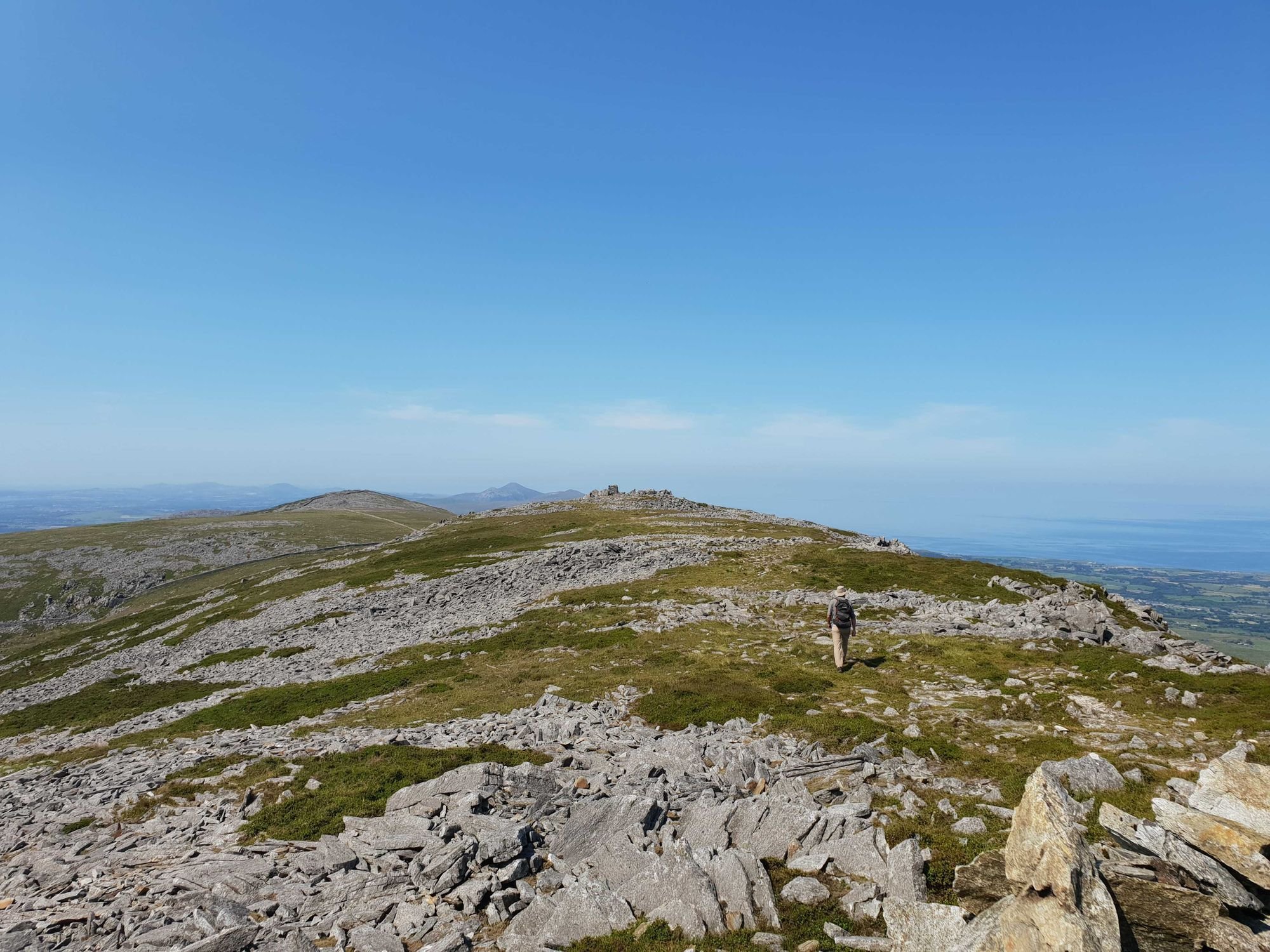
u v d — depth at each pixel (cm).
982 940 873
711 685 2761
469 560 8219
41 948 1284
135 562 17675
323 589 8400
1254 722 1759
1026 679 2475
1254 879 864
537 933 1154
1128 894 846
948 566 5116
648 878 1225
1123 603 4062
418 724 2775
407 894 1329
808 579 4912
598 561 6638
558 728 2377
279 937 1222
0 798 2527
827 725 2106
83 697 5559
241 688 4556
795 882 1197
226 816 1934
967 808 1436
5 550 18362
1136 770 1497
